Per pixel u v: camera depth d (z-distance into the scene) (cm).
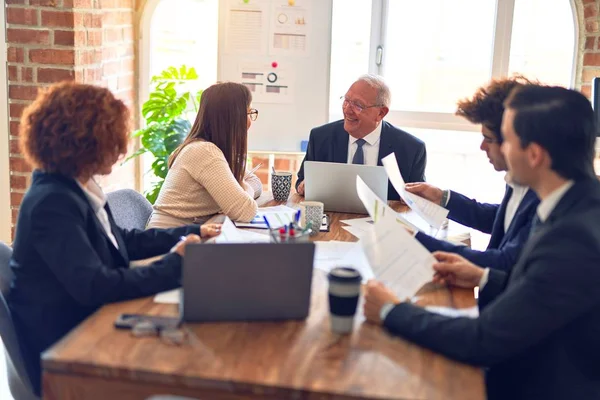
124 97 421
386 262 188
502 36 407
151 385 147
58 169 184
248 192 282
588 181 158
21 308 185
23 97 362
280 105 404
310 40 396
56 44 354
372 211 201
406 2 416
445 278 196
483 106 210
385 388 141
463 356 153
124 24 412
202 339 159
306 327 168
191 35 436
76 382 150
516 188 220
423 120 428
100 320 168
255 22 395
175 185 271
